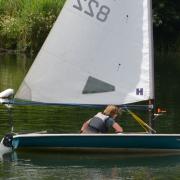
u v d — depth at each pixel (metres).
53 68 24.86
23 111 33.53
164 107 35.81
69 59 24.91
